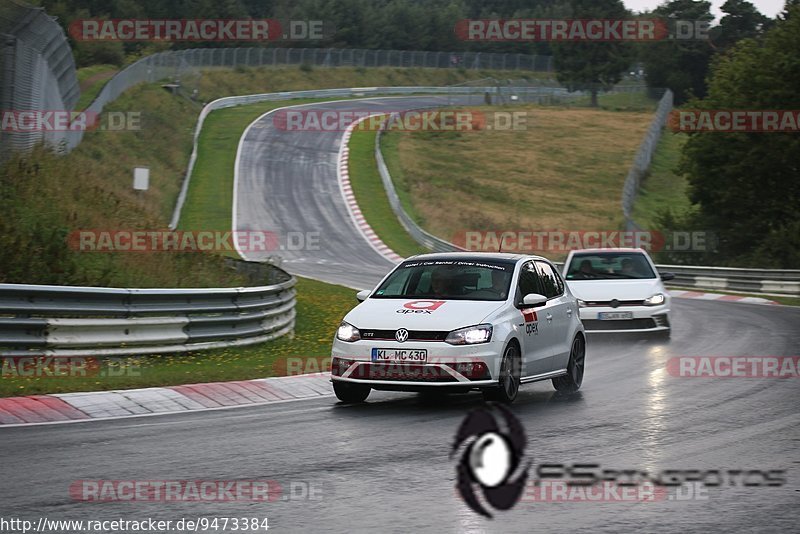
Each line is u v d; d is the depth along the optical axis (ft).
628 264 210.18
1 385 117.29
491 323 112.16
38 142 273.33
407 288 122.62
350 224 531.50
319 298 274.98
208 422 100.32
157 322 152.76
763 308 282.15
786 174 478.18
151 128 610.24
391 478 75.51
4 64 257.34
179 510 65.00
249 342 173.58
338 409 111.04
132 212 274.16
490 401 114.11
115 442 88.17
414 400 119.14
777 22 514.68
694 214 516.32
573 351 131.95
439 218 570.87
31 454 82.12
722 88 508.12
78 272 187.32
